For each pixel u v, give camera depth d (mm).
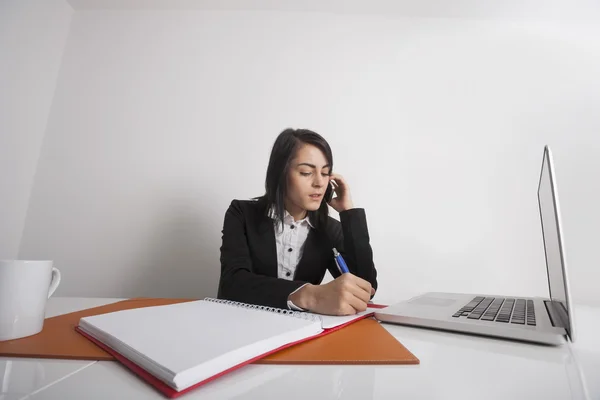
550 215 404
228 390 223
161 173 1217
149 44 1320
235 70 1296
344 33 1318
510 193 1151
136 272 1151
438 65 1274
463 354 320
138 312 408
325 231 928
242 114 1259
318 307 489
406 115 1238
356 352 308
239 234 824
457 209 1157
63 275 1149
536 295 1082
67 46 1319
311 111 1255
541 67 1241
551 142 1175
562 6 1202
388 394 220
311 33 1320
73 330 368
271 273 842
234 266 683
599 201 1106
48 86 1251
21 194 1156
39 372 245
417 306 530
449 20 1315
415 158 1201
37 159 1216
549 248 481
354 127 1235
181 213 1189
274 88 1277
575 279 1066
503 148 1188
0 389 211
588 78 1216
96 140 1240
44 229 1172
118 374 246
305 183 808
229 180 1211
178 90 1282
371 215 1163
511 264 1105
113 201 1195
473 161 1187
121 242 1169
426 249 1138
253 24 1332
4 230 1098
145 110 1266
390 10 1307
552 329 358
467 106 1232
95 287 1144
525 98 1220
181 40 1323
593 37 1249
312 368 273
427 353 323
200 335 299
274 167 853
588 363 294
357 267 788
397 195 1176
